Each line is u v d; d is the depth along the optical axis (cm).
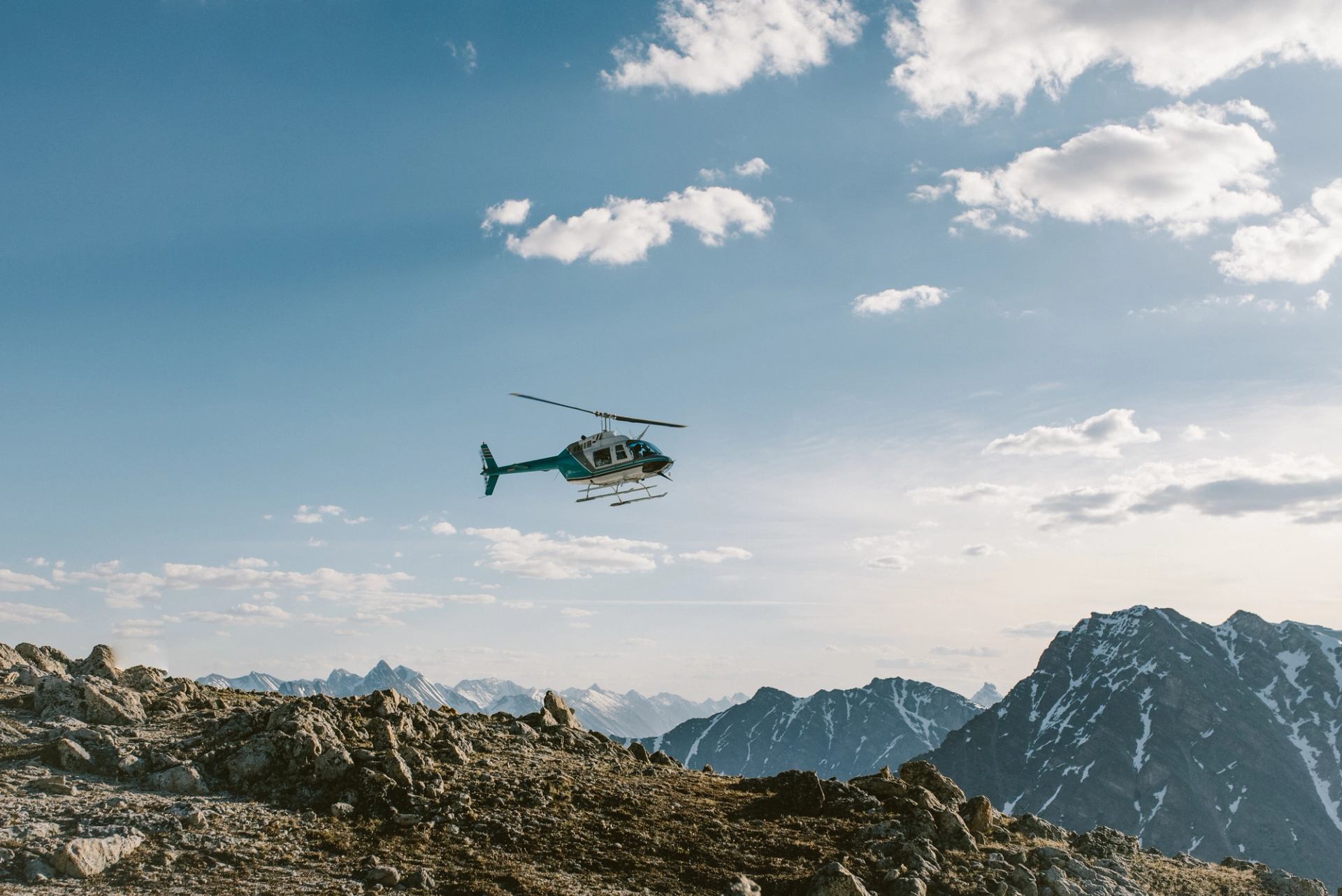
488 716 7162
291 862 4403
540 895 4284
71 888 3878
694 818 5431
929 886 4881
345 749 5472
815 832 5362
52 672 6450
